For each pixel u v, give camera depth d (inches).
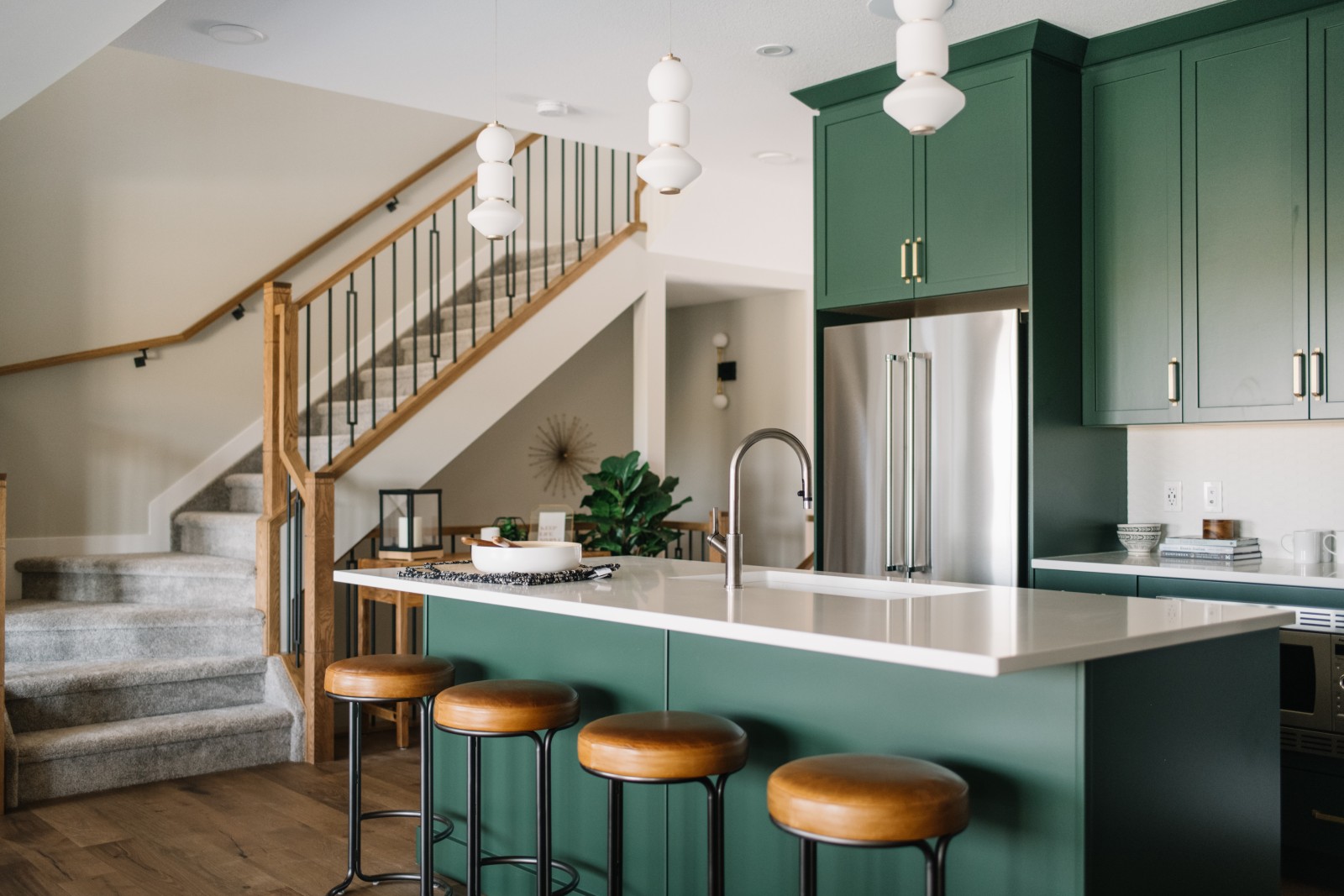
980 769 84.3
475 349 221.9
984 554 151.9
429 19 144.1
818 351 174.6
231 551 211.9
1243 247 141.7
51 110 216.1
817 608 97.7
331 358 205.9
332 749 185.6
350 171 258.2
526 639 124.6
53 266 215.5
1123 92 153.3
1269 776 98.9
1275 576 131.2
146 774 170.4
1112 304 154.5
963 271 156.2
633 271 252.7
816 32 147.8
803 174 222.1
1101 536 162.9
